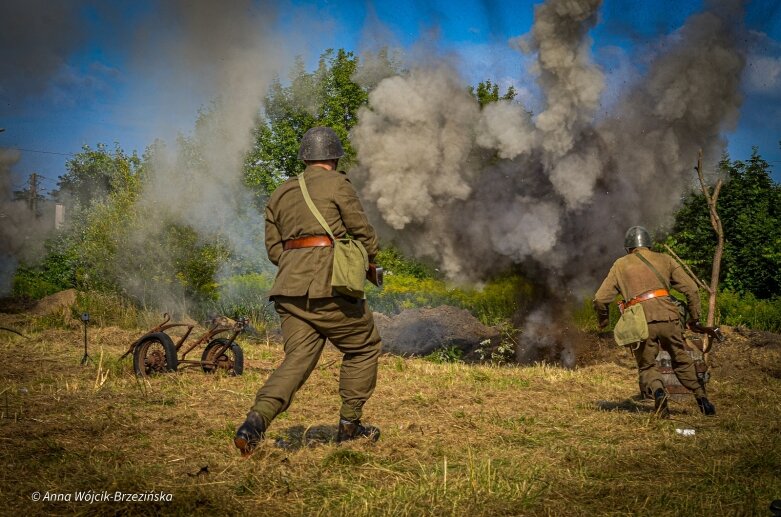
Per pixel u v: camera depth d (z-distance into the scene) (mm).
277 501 3635
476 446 4871
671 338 6121
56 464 4047
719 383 8195
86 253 15008
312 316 4480
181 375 7332
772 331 12195
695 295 6191
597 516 3486
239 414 5676
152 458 4324
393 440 4891
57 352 9211
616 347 10859
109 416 5332
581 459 4477
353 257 4453
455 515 3449
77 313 13734
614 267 6305
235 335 7730
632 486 3928
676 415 6203
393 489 3797
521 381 7836
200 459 4309
